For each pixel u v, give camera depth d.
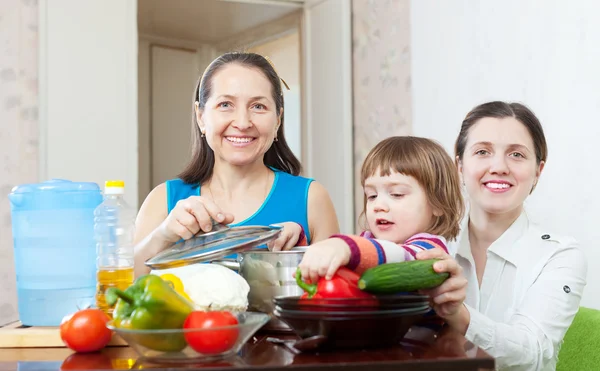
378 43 3.79
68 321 1.03
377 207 1.42
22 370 0.94
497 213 1.59
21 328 1.21
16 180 3.49
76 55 3.55
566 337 1.52
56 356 1.04
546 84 2.60
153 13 4.84
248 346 1.04
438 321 1.22
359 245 1.05
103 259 1.24
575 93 2.46
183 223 1.31
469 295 1.62
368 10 3.87
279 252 1.15
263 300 1.15
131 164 3.63
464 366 0.89
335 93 4.03
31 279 1.26
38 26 3.53
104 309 1.21
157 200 1.79
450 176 1.44
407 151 1.41
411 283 1.03
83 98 3.56
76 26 3.55
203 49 5.77
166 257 1.14
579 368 1.46
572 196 2.47
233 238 1.16
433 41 3.33
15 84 3.50
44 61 3.50
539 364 1.33
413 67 3.49
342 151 3.97
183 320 0.95
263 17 4.80
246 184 1.79
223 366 0.89
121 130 3.62
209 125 1.64
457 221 1.46
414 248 1.18
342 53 3.96
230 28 5.23
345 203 3.95
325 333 0.95
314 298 0.97
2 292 3.43
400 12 3.60
